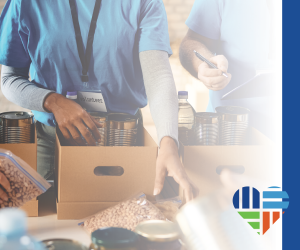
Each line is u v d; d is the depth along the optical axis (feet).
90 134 3.75
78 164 3.51
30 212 3.53
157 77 4.05
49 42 4.44
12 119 3.75
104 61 4.53
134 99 4.90
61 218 3.49
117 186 3.60
